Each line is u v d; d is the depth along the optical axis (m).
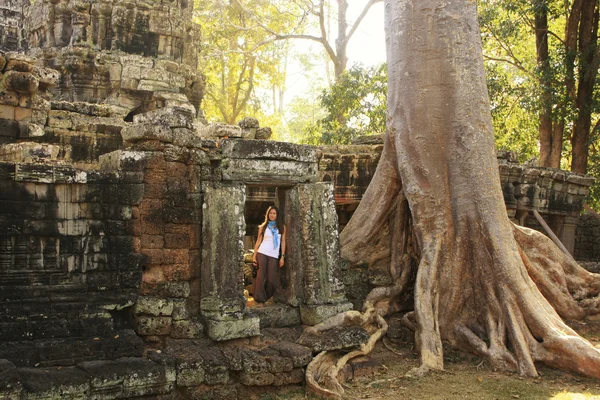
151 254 6.75
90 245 6.36
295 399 6.65
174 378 6.20
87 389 5.63
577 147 18.72
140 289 6.71
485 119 9.02
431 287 8.55
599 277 10.48
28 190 6.05
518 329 8.05
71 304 6.16
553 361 7.77
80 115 11.99
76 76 16.17
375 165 12.05
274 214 8.34
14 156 7.42
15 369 5.37
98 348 6.11
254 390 6.75
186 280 6.96
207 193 7.09
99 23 16.45
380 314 8.93
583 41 18.12
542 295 9.15
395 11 9.43
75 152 11.78
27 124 9.86
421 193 8.95
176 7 17.48
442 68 9.03
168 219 6.87
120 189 6.57
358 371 7.58
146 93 16.66
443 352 8.41
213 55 24.25
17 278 5.98
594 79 17.98
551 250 10.15
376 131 20.39
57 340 5.94
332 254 8.02
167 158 6.93
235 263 7.13
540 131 18.97
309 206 7.93
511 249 8.58
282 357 6.86
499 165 12.45
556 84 18.02
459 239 8.79
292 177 7.82
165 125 6.97
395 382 7.29
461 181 8.84
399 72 9.32
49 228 6.14
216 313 6.92
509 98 22.45
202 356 6.52
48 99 10.99
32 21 16.98
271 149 7.58
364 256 9.59
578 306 9.83
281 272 8.30
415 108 9.09
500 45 19.81
